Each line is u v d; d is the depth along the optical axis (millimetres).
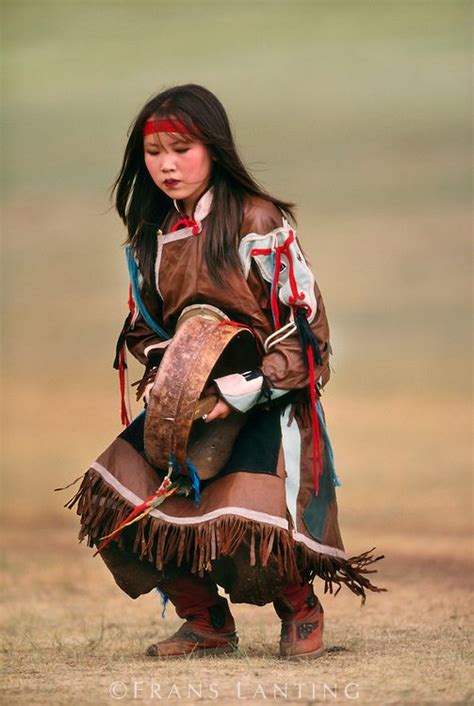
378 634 15336
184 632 13641
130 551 13016
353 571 13148
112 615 18328
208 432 12609
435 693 11594
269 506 12391
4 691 11930
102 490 12836
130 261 13516
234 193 12922
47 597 20344
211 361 12250
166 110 12750
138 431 13086
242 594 12695
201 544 12281
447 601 18812
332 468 13273
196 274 12812
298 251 12891
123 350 13727
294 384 12664
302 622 13297
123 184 13445
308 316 12805
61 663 13531
